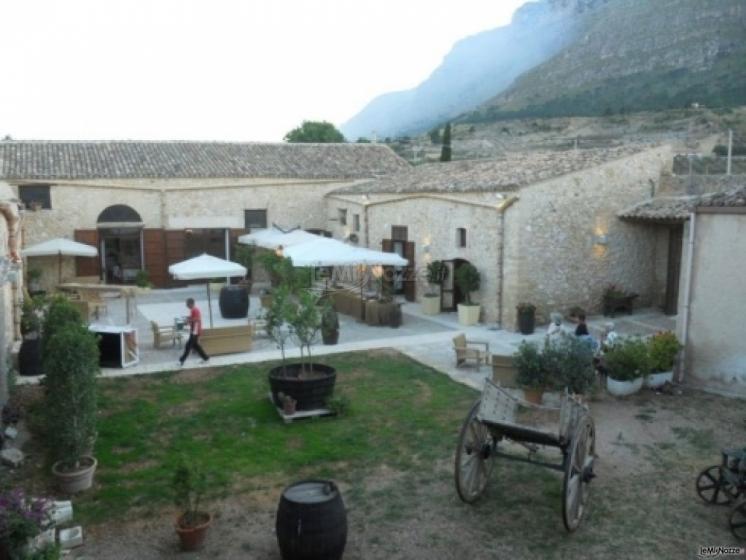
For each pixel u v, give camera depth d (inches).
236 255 973.2
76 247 824.3
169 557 253.4
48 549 226.7
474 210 705.6
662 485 310.8
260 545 262.1
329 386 410.9
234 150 1085.1
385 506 292.7
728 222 435.8
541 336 632.4
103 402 432.8
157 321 712.4
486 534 269.4
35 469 328.8
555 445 272.8
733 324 437.7
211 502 296.8
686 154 793.6
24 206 830.5
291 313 422.9
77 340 306.3
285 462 338.3
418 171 965.8
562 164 713.0
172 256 962.1
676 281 709.9
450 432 378.6
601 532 270.4
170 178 951.0
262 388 463.5
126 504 294.2
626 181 712.4
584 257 693.9
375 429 384.5
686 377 466.6
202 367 521.3
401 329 674.2
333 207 1028.5
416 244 818.8
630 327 652.7
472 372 508.7
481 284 701.3
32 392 448.1
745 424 388.8
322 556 237.8
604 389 453.4
